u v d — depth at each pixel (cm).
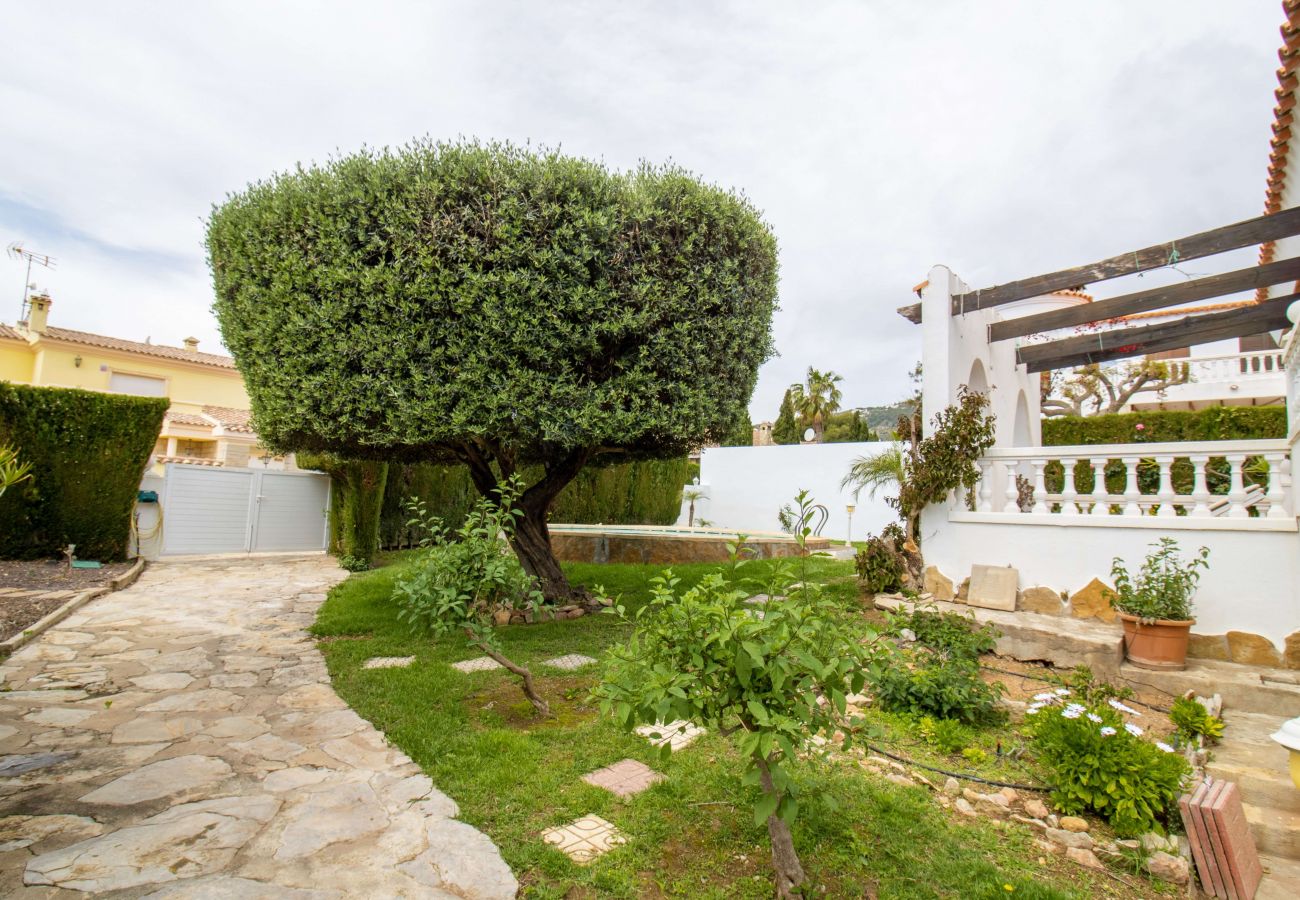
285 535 1508
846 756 387
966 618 582
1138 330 952
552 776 349
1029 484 885
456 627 486
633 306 650
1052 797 335
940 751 405
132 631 690
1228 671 524
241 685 512
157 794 326
